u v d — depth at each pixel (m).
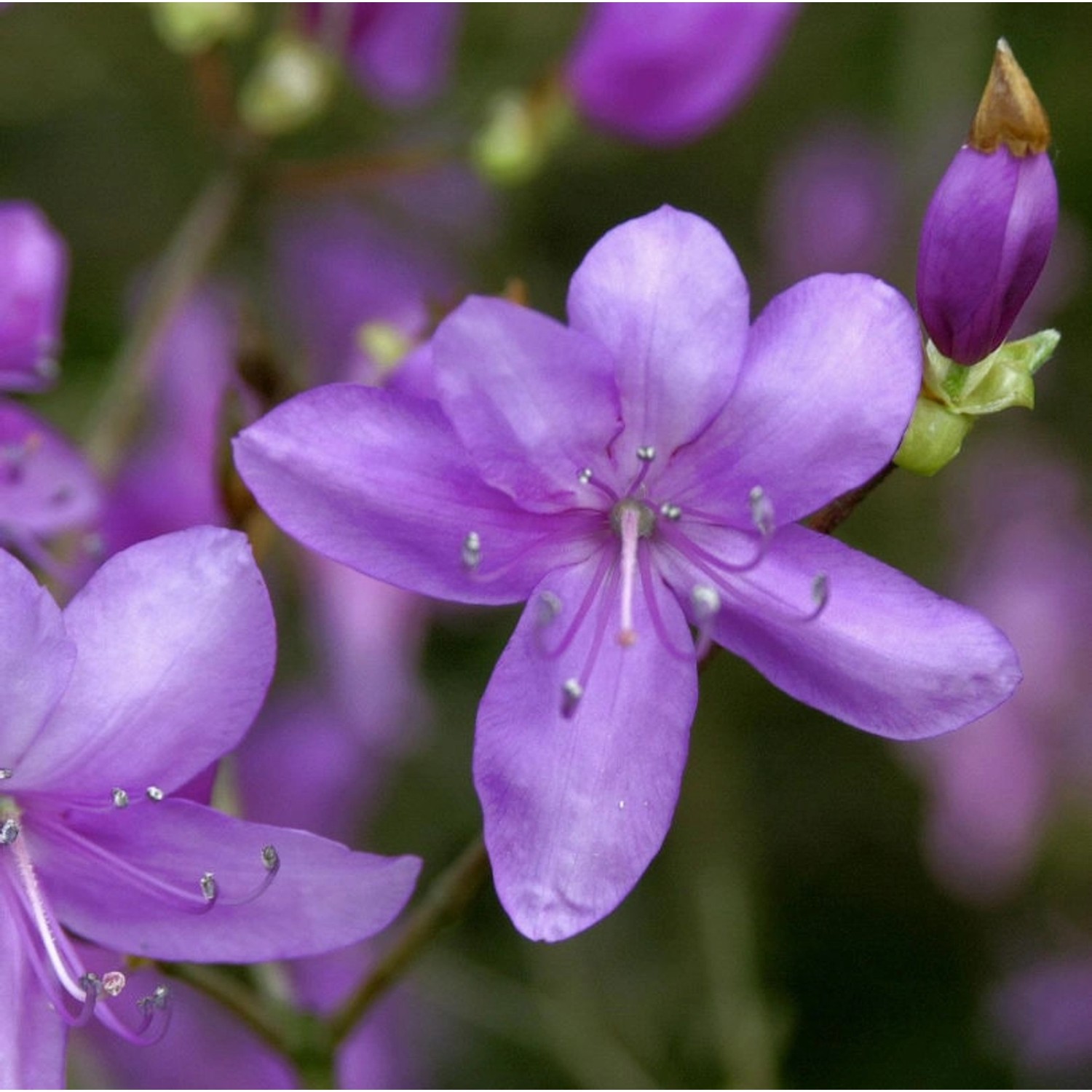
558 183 0.56
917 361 0.36
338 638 0.45
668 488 0.37
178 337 0.45
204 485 0.44
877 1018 0.49
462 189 0.56
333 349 0.53
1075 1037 0.48
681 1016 0.47
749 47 0.44
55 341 0.40
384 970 0.39
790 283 0.56
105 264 0.55
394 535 0.36
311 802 0.47
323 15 0.45
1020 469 0.54
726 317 0.36
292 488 0.36
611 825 0.36
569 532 0.37
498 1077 0.47
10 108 0.54
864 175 0.56
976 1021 0.48
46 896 0.36
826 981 0.49
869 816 0.50
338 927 0.36
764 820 0.51
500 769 0.36
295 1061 0.39
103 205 0.56
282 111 0.44
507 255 0.56
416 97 0.46
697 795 0.47
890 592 0.36
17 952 0.36
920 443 0.37
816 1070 0.48
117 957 0.37
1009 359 0.37
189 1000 0.44
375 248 0.54
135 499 0.44
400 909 0.36
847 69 0.56
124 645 0.36
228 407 0.39
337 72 0.45
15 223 0.40
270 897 0.36
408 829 0.50
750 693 0.50
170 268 0.44
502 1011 0.47
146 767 0.36
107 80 0.55
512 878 0.36
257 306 0.53
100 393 0.50
